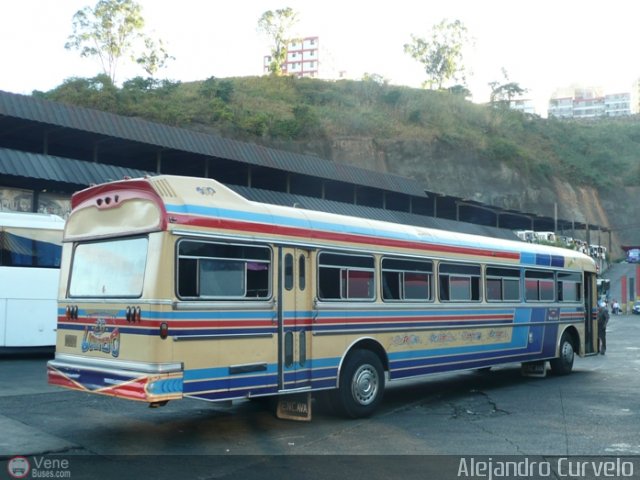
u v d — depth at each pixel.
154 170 32.50
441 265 11.30
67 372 8.01
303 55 155.38
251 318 7.99
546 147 91.75
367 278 9.77
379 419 9.38
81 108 26.22
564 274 15.03
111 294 7.70
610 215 90.12
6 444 7.33
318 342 8.82
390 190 39.41
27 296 15.97
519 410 10.18
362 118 68.69
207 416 9.34
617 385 13.15
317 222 9.06
